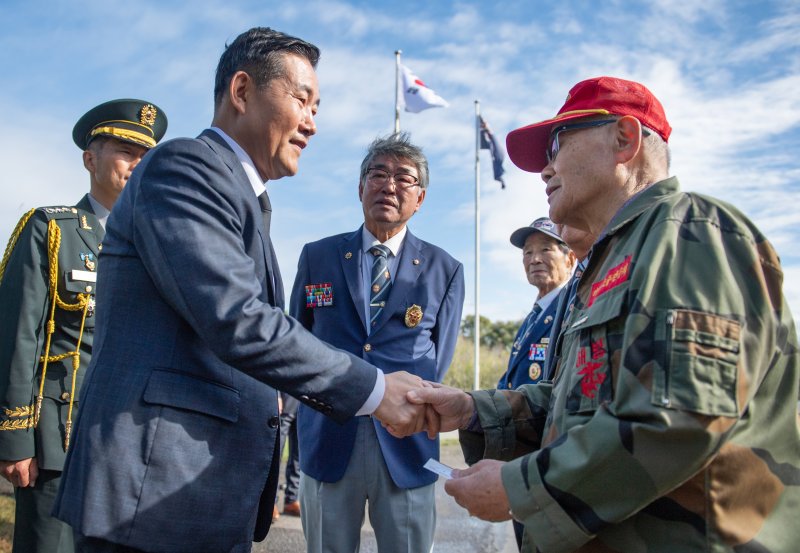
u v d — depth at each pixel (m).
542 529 1.46
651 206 1.64
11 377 2.78
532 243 4.03
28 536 2.87
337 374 1.94
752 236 1.54
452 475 1.74
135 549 1.73
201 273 1.74
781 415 1.52
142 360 1.78
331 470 3.05
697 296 1.40
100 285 1.91
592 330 1.61
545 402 2.17
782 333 1.54
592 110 1.85
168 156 1.87
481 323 23.22
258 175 2.13
